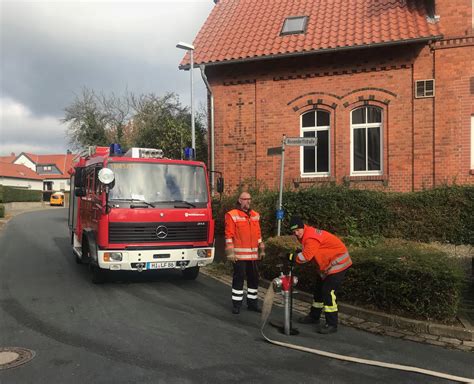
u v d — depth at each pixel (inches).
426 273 233.1
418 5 525.7
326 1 602.2
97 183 335.6
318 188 444.1
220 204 458.6
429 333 227.9
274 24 589.3
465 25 477.1
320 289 246.5
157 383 166.7
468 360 191.5
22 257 504.7
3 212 1252.5
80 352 199.6
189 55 581.9
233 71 567.8
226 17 638.5
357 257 267.7
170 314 264.4
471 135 477.7
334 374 175.8
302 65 537.3
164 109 1165.1
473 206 407.5
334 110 525.7
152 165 333.7
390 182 501.7
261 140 555.5
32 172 2859.3
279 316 263.6
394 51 499.5
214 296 313.9
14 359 191.5
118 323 245.0
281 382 167.8
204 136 948.6
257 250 277.9
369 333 229.6
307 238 230.8
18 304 287.3
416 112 492.4
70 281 362.3
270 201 437.4
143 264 315.9
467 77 476.7
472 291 295.0
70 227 506.6
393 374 175.9
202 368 181.2
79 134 1359.5
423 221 416.8
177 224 325.4
